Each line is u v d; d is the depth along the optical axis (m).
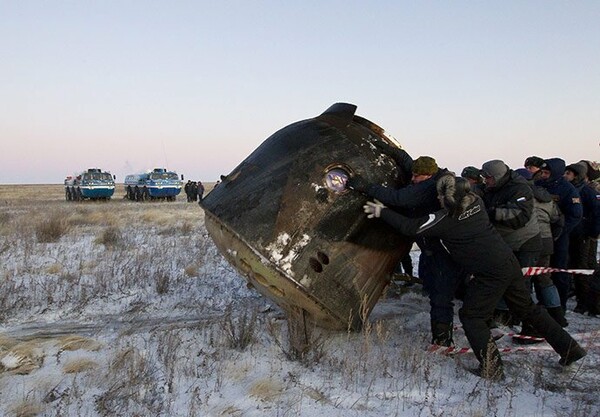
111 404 3.91
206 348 5.09
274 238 4.64
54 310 6.31
